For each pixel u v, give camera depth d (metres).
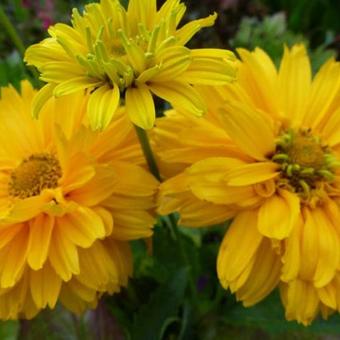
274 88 0.27
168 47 0.23
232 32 0.44
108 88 0.23
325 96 0.27
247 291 0.26
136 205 0.26
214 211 0.25
